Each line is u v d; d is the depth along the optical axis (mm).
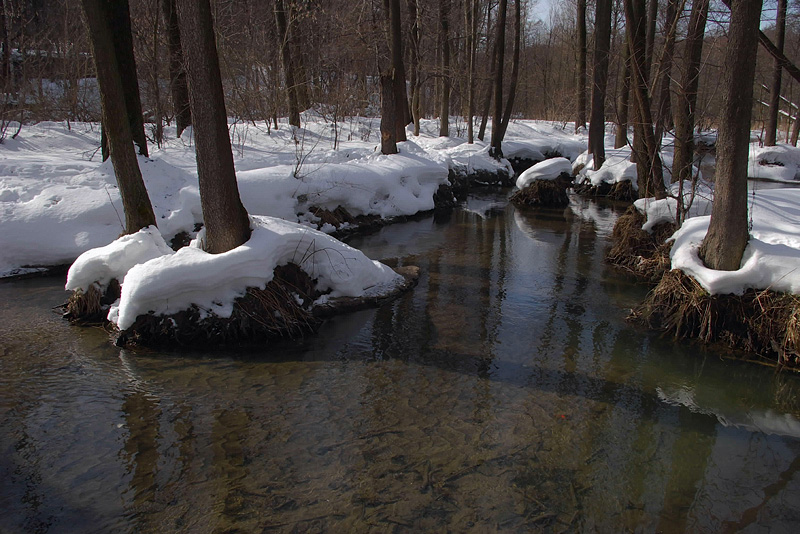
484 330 6996
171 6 14398
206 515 3715
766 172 22859
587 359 6246
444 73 22203
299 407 5090
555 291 8547
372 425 4812
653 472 4312
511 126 29250
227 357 6129
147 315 6324
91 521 3641
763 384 5832
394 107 15492
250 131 16781
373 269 8344
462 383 5602
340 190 12547
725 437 4844
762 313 6465
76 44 17000
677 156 10859
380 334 6828
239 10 18438
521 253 10812
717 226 6789
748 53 6215
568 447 4578
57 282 8367
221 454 4375
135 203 7215
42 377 5539
